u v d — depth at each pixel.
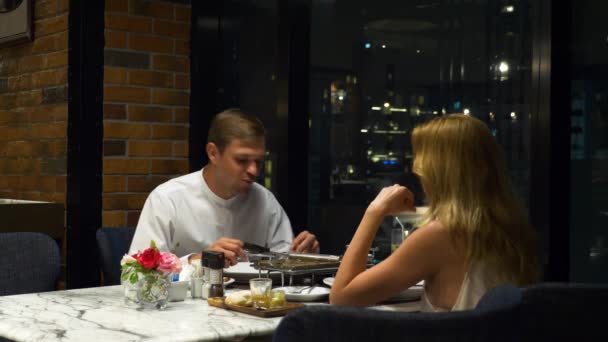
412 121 3.49
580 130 2.86
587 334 1.27
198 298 2.35
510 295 1.26
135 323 1.95
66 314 2.06
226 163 2.88
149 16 4.27
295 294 2.25
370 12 3.67
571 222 2.90
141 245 2.92
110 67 4.13
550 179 2.87
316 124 3.95
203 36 4.44
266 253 2.67
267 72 4.23
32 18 4.33
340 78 3.82
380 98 3.63
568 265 2.91
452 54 3.31
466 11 3.26
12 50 4.53
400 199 2.08
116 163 4.16
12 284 2.83
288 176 3.94
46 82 4.24
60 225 4.09
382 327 1.20
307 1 3.97
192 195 3.02
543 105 2.89
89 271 4.06
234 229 3.07
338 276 1.96
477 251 1.79
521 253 1.83
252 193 3.14
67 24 4.07
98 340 1.75
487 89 3.17
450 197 1.86
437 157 1.89
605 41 2.77
